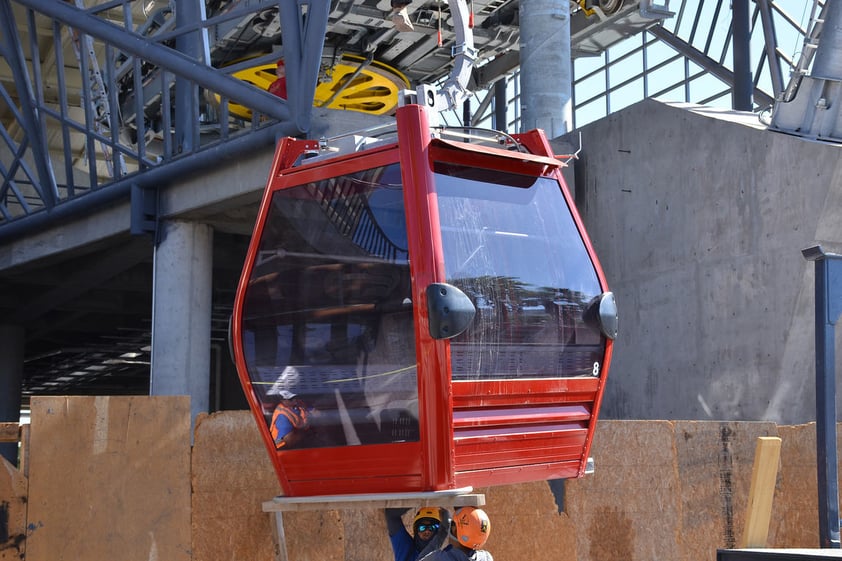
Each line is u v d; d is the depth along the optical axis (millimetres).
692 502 8781
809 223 11734
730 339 12859
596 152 15547
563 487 8266
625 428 8609
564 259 6078
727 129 13039
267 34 24984
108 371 48312
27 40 32344
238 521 7070
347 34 27156
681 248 13750
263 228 5934
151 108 29734
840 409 11141
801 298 11789
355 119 15312
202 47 16219
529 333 5703
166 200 17969
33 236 22031
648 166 14438
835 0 12148
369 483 5441
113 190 18703
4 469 6395
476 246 5465
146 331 33812
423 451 5172
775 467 6391
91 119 19703
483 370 5395
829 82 12273
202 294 18094
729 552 5191
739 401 12656
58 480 6535
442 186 5391
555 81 18312
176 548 6844
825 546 6168
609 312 6238
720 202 13109
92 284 24375
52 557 6453
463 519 5340
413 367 5191
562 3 18516
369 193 5457
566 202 6305
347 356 5457
